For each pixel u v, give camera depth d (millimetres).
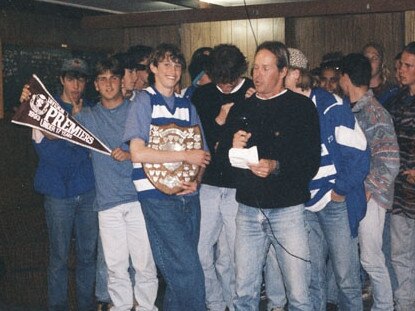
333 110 4480
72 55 7957
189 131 4441
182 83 8367
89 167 5055
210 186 4902
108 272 4852
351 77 4785
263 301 5730
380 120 4723
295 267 4211
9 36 7168
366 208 4637
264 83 4129
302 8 7523
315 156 4164
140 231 4750
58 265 5094
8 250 5578
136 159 4301
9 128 6133
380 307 4859
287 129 4141
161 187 4352
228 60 4707
